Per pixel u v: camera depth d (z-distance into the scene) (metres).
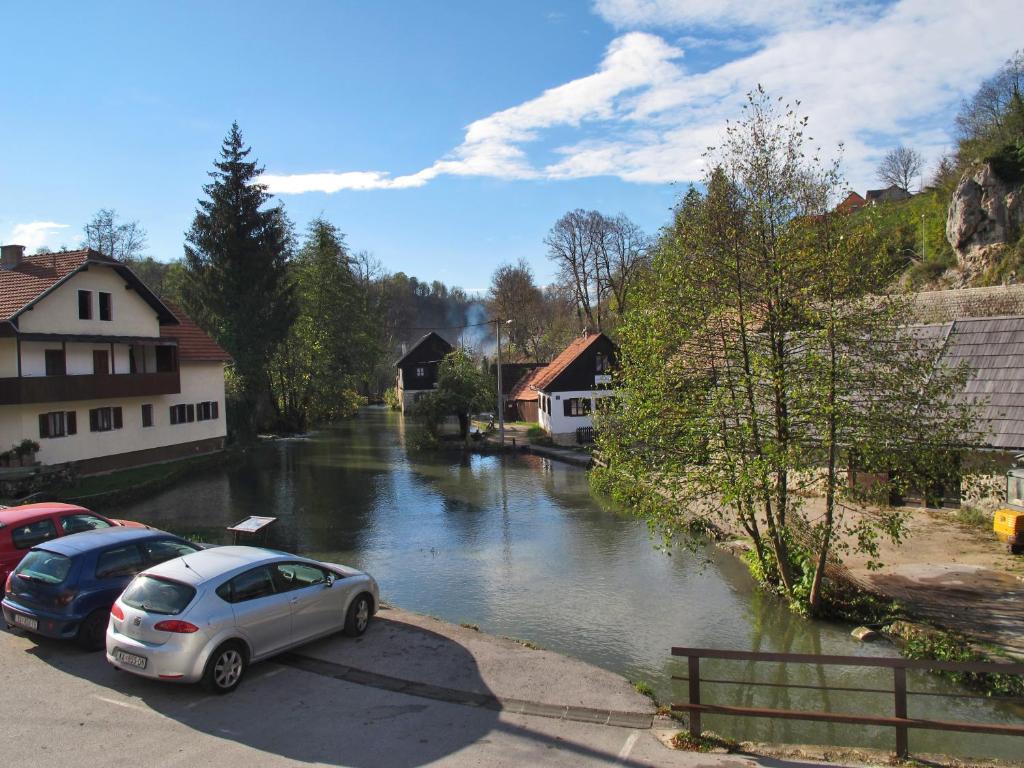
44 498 22.33
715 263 13.48
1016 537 15.13
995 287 34.44
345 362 57.12
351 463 34.69
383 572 16.55
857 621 12.70
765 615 13.40
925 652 10.98
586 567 16.81
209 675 7.96
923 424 12.41
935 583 13.53
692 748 7.01
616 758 6.77
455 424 53.69
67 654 9.31
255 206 45.09
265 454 38.25
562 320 73.62
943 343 20.53
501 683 8.50
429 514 22.95
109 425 29.48
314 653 9.38
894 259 13.19
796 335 12.94
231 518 22.27
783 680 10.76
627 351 14.98
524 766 6.59
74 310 27.44
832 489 12.38
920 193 57.31
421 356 68.50
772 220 13.11
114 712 7.67
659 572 16.31
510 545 18.97
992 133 47.91
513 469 32.59
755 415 12.95
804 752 7.00
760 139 13.19
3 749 6.86
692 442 13.41
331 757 6.74
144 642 7.86
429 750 6.88
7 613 9.56
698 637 12.39
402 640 9.89
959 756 7.73
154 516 22.58
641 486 14.12
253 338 44.12
